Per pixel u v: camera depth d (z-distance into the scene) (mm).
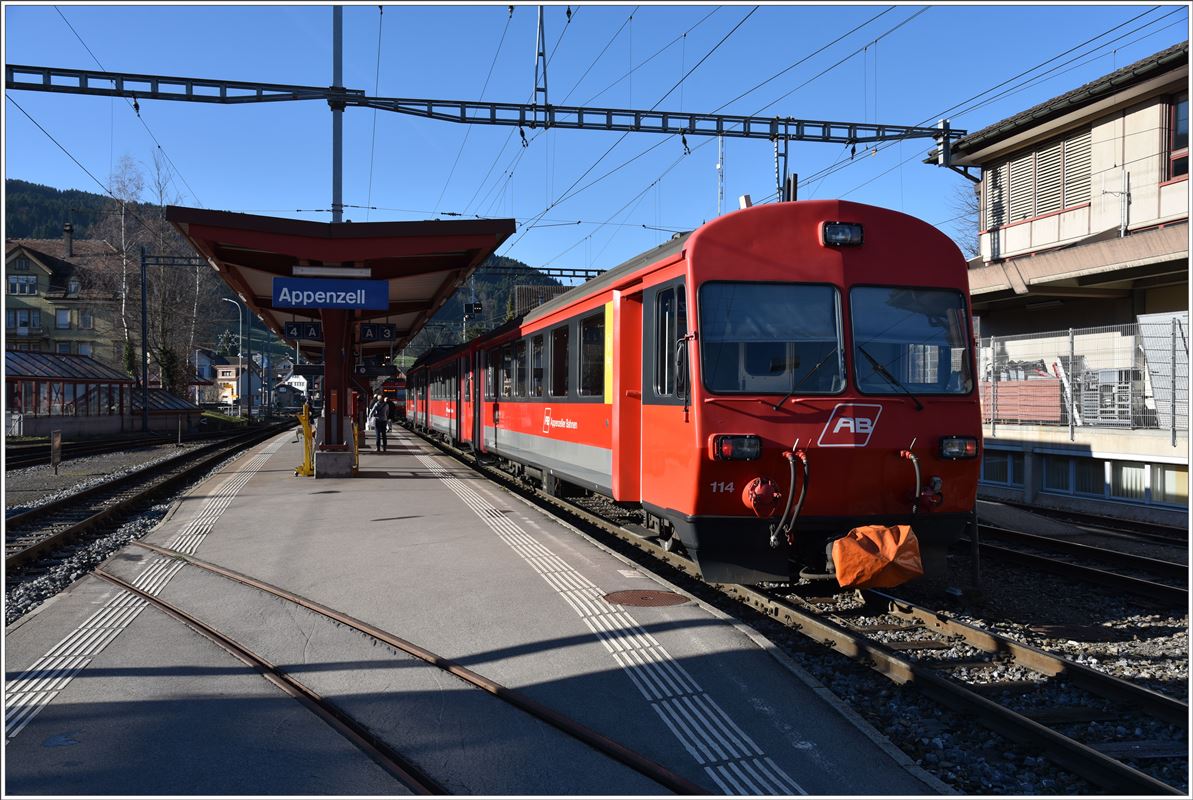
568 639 6285
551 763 4367
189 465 24406
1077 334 17875
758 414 7531
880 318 7836
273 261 16719
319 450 18266
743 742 4578
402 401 61250
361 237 14883
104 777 4145
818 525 7758
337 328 18516
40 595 8492
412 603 7457
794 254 7812
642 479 9203
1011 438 18000
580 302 11625
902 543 7066
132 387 46219
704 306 7652
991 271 19531
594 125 19359
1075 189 20094
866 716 5215
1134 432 14891
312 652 6148
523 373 15414
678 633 6363
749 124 20625
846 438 7594
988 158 22578
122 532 12148
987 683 5906
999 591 8992
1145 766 4715
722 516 7688
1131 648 7035
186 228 13945
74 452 28922
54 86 17062
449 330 76812
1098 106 18781
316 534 11047
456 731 4762
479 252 16234
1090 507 15797
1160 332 15039
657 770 4203
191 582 8445
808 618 6941
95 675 5621
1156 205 17953
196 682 5484
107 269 54250
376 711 5043
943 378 7891
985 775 4453
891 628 7156
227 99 17625
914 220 8094
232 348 116812
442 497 14805
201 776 4168
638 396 9820
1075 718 5309
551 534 10922
